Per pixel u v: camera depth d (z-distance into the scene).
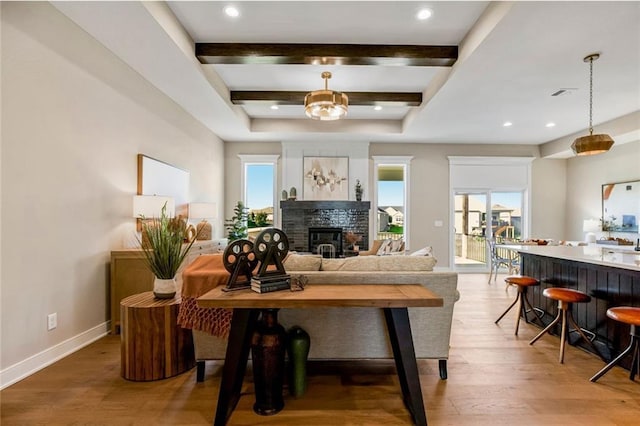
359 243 6.88
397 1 2.82
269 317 2.03
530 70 3.58
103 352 2.77
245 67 4.16
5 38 2.21
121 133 3.42
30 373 2.38
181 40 3.20
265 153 7.03
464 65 3.47
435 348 2.35
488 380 2.36
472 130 6.07
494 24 2.76
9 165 2.24
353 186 6.99
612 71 3.60
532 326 3.55
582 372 2.49
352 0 2.81
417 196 7.13
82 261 2.90
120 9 2.58
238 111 5.47
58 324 2.64
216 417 1.83
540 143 7.10
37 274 2.45
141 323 2.28
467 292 5.14
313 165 6.97
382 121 6.34
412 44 3.53
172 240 2.51
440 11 2.95
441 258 7.14
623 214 5.88
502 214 7.25
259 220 7.15
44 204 2.51
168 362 2.33
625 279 2.60
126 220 3.50
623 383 2.32
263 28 3.25
